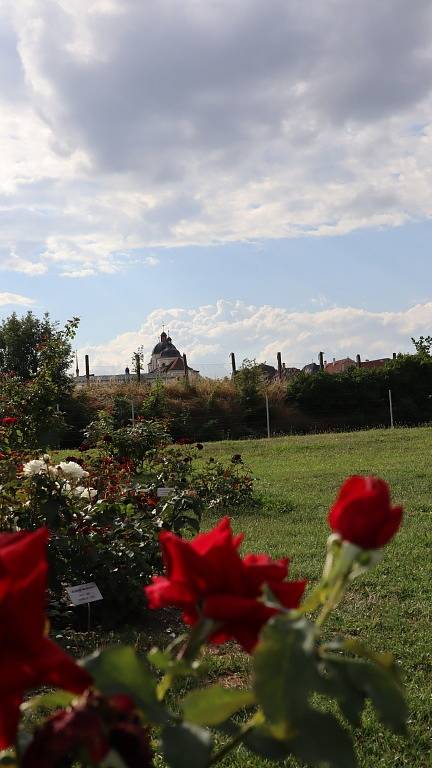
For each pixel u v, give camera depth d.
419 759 3.31
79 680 0.65
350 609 5.35
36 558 0.65
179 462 7.91
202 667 0.76
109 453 8.45
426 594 5.67
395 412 27.16
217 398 25.12
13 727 0.66
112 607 5.13
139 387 24.44
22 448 7.80
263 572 0.76
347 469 13.21
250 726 0.80
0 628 0.62
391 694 0.71
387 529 0.71
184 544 0.75
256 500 9.86
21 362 30.86
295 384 27.14
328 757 0.69
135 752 0.64
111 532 5.32
